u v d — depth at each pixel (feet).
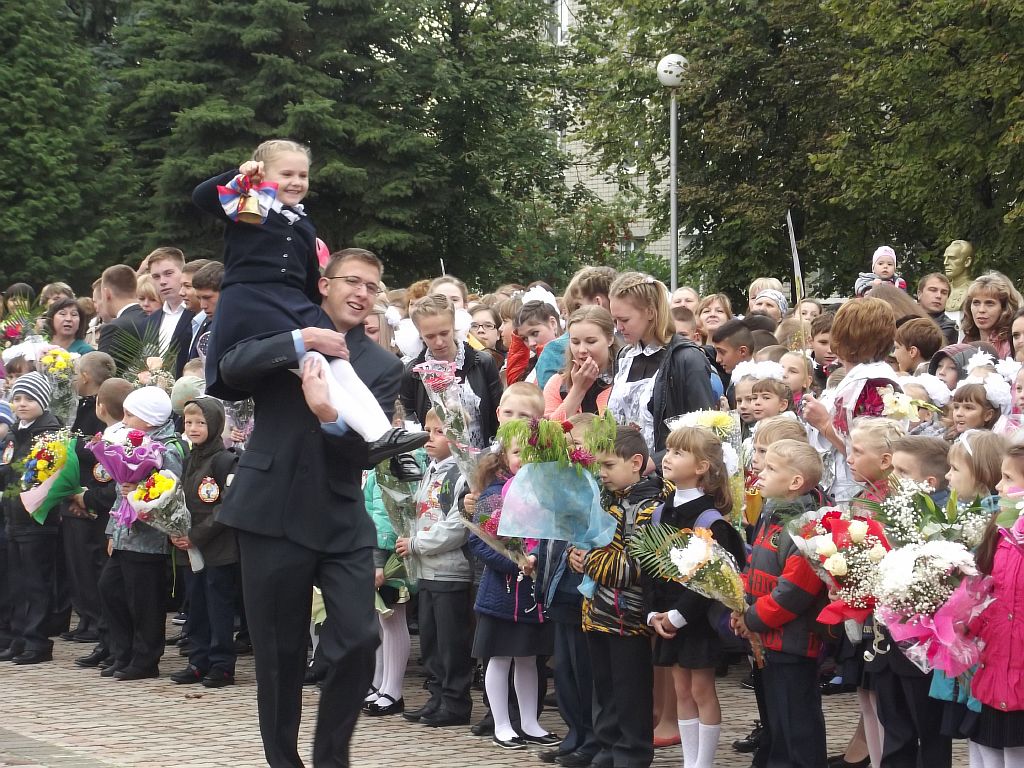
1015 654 15.58
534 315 27.71
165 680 27.58
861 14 73.20
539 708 23.45
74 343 37.40
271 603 16.11
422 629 23.99
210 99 102.58
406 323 31.22
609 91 94.43
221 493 26.35
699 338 34.19
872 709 19.17
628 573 18.95
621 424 21.17
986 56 68.33
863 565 15.94
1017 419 21.58
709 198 86.94
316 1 105.70
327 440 16.08
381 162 104.94
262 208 15.78
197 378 30.94
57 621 33.40
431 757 21.16
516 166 114.83
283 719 16.33
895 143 73.51
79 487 29.84
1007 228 69.26
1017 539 15.66
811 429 23.41
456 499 23.30
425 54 109.40
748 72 87.45
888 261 38.11
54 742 22.00
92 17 116.47
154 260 36.04
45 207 99.45
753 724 23.15
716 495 19.06
